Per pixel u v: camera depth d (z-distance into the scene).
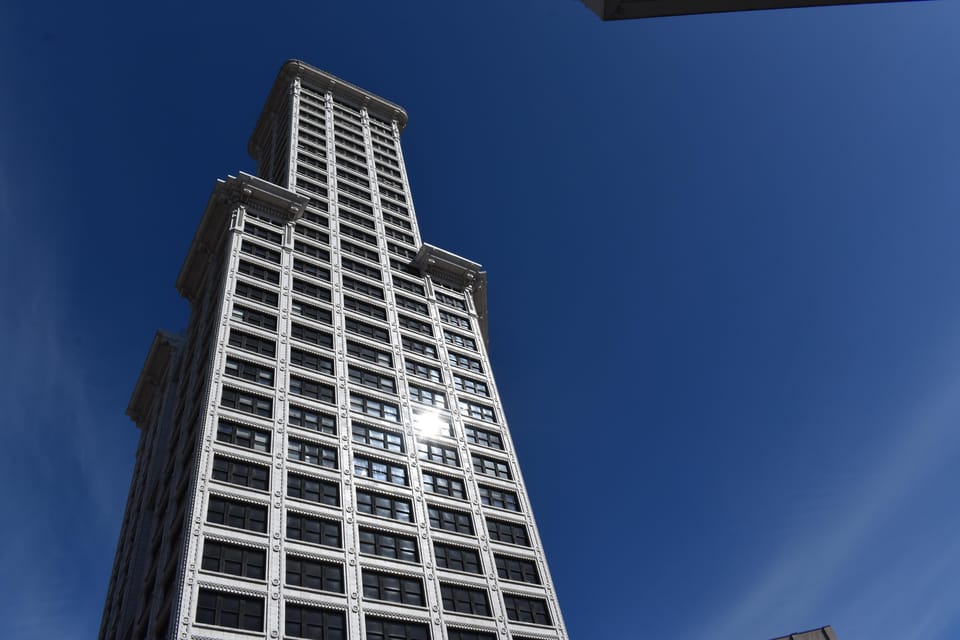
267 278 57.53
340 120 92.81
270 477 41.84
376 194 79.81
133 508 64.12
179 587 34.25
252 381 47.75
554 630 44.00
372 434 49.22
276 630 34.69
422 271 71.38
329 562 39.28
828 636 59.44
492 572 45.00
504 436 57.59
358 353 55.91
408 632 38.59
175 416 55.62
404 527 44.03
